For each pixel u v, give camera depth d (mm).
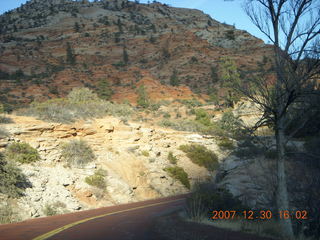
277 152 10414
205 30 192125
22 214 14953
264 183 14438
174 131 41844
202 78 124688
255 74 10539
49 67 123875
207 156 37094
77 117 30734
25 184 17969
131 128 34406
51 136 25453
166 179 29953
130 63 148625
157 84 101438
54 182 19953
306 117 10469
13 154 20578
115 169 26688
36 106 31734
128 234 9469
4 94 81438
